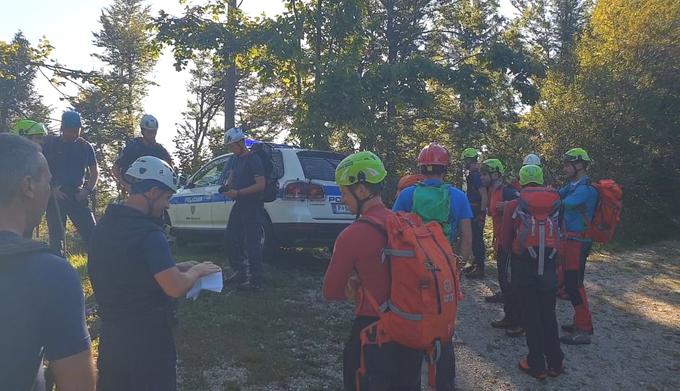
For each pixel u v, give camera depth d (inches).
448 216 174.2
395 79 507.8
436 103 644.7
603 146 644.1
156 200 112.1
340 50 536.7
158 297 108.0
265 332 225.8
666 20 661.9
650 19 669.3
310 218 305.4
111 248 106.3
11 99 1237.7
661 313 289.7
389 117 608.7
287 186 308.2
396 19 737.0
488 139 700.7
